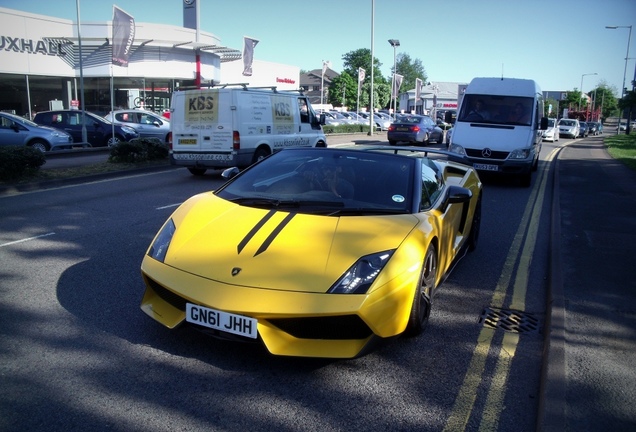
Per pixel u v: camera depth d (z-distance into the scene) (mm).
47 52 26969
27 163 10609
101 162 14328
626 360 3482
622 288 4875
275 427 2729
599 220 7988
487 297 4887
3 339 3580
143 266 3613
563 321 4031
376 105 77375
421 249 3619
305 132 14383
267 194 4246
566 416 2811
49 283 4715
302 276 3176
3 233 6559
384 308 3209
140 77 29891
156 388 3043
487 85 13211
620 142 33688
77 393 2957
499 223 8305
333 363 3445
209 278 3264
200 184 11375
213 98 11766
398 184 4320
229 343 3613
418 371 3408
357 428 2754
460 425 2832
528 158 12047
